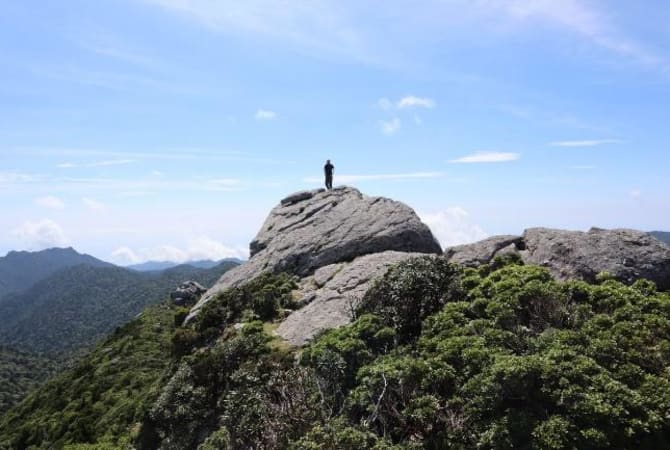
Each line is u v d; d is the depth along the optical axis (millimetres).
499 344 13016
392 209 30875
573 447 9203
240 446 13633
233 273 33875
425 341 14641
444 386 12250
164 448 18328
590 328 12945
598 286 15430
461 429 10852
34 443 34562
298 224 34312
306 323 21625
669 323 12812
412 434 11531
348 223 31172
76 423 31719
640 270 17781
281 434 12406
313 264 29016
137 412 26047
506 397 10805
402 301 17766
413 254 26016
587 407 9641
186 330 26734
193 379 19781
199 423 18469
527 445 9664
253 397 14844
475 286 17469
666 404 9930
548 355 11250
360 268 25453
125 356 45250
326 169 39344
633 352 11641
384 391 12109
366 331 16453
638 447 9469
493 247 22297
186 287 62281
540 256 20031
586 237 19656
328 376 14469
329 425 11734
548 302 14734
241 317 26125
